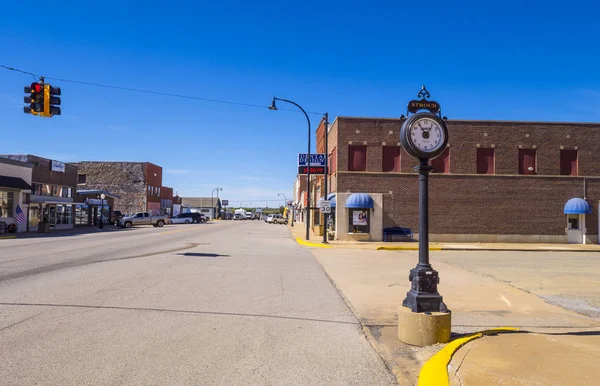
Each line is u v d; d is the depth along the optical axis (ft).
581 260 67.41
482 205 100.32
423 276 21.07
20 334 21.06
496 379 15.37
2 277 37.55
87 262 49.60
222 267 48.83
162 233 119.75
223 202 533.55
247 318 25.86
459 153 100.58
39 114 50.70
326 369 17.62
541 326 25.57
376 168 100.17
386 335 22.89
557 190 101.04
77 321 23.66
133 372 16.58
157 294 31.94
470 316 28.25
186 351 19.33
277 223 274.16
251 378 16.39
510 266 58.08
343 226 99.60
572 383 14.98
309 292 35.63
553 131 101.65
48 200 132.98
